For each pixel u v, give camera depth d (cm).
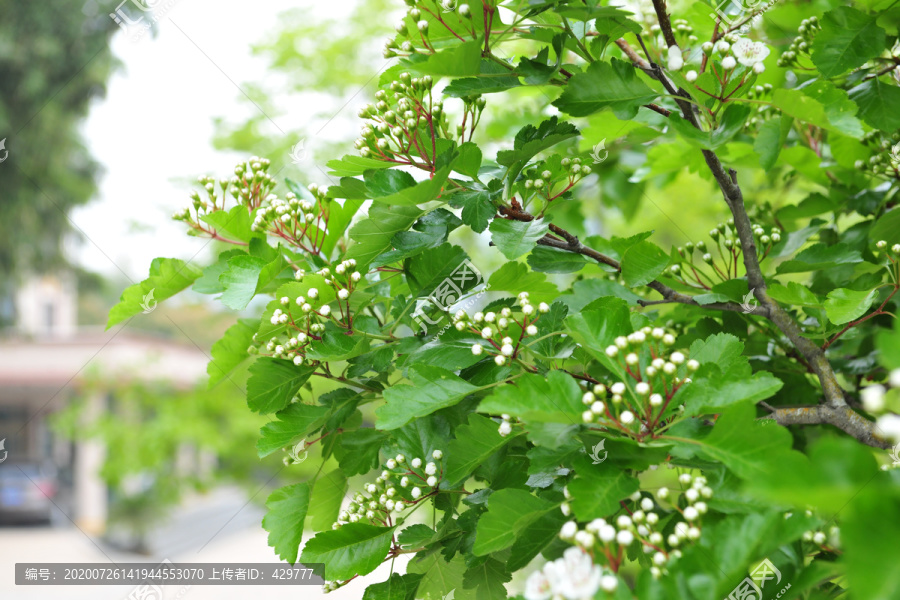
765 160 107
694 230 227
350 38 332
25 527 425
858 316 97
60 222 490
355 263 100
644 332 92
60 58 446
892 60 103
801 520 88
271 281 103
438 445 99
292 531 100
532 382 90
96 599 268
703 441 89
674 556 87
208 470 376
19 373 494
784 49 115
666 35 98
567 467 95
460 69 96
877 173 109
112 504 384
